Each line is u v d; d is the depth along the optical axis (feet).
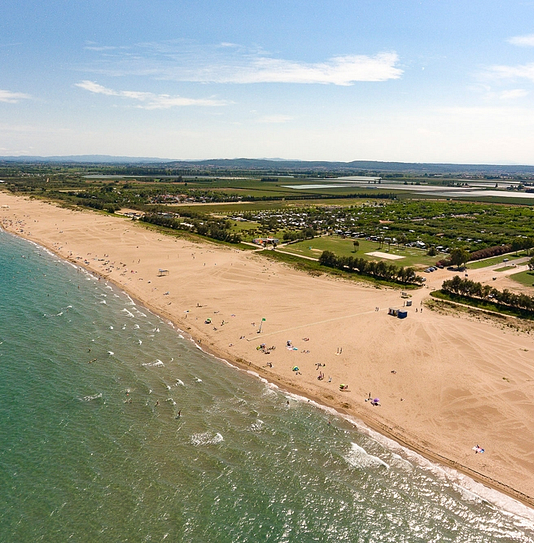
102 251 650.02
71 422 233.35
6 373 275.59
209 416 248.73
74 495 186.09
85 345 326.03
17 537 164.66
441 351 336.29
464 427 246.06
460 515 191.01
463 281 481.05
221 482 200.03
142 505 183.73
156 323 384.06
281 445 228.63
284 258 637.30
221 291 475.31
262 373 302.66
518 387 285.84
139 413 246.27
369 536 178.40
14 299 413.80
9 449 209.46
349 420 252.83
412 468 216.33
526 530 184.34
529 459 222.07
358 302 449.06
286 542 172.35
